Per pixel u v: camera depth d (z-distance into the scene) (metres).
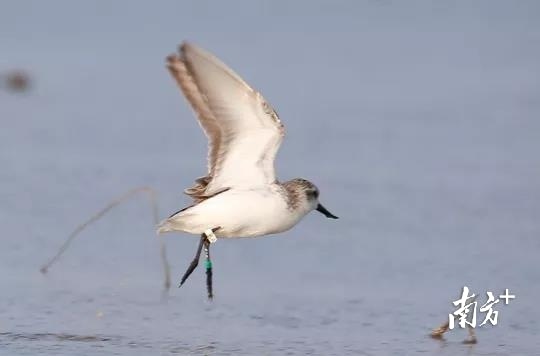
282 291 13.59
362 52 34.16
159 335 11.76
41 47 33.72
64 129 23.31
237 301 13.16
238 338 11.73
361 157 21.20
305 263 14.91
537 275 14.41
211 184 10.10
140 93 27.80
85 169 19.83
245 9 41.69
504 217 17.27
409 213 17.50
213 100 9.73
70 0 40.81
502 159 21.16
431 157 21.30
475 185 19.17
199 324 12.21
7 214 16.86
